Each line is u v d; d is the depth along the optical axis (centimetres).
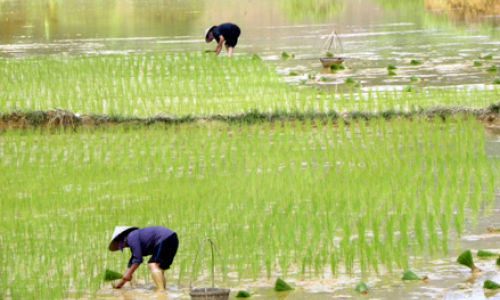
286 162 4391
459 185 3891
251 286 2858
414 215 3491
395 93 5641
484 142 4675
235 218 3509
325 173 4159
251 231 3312
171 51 8625
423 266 2995
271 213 3578
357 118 5238
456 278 2869
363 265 2972
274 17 13100
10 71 7031
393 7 14238
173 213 3609
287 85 6197
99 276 2933
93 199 3859
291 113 5281
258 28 11412
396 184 3903
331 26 11312
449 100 5472
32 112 5356
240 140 4897
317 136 4956
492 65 7212
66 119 5309
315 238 3209
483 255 3070
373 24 11381
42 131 5278
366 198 3700
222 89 6091
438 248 3178
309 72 7175
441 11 13038
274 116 5281
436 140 4719
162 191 3947
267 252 3112
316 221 3369
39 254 3183
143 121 5306
